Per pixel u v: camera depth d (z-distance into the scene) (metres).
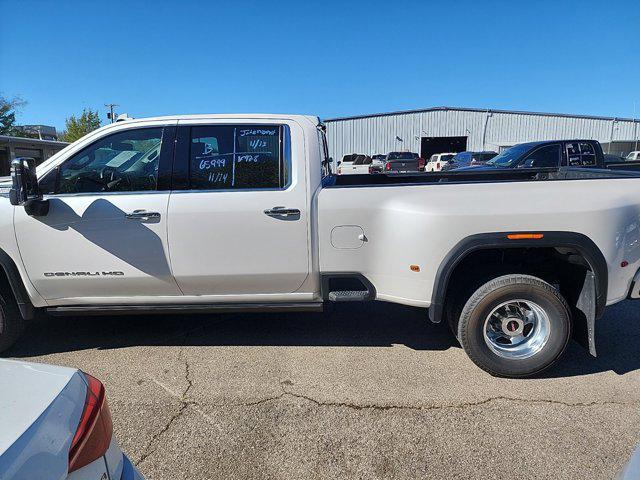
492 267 3.25
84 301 3.44
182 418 2.74
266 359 3.51
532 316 3.19
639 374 3.24
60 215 3.21
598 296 3.07
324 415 2.76
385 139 35.22
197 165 3.29
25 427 1.17
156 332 4.03
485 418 2.72
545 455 2.38
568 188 3.07
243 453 2.43
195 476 2.26
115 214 3.21
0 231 3.23
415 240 3.09
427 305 3.20
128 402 2.92
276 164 3.27
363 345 3.75
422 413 2.78
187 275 3.30
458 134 34.78
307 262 3.28
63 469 1.19
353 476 2.26
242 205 3.20
